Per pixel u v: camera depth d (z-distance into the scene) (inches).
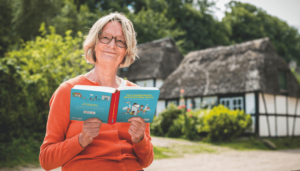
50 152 52.9
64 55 307.3
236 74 542.0
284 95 563.2
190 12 1390.3
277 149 439.2
